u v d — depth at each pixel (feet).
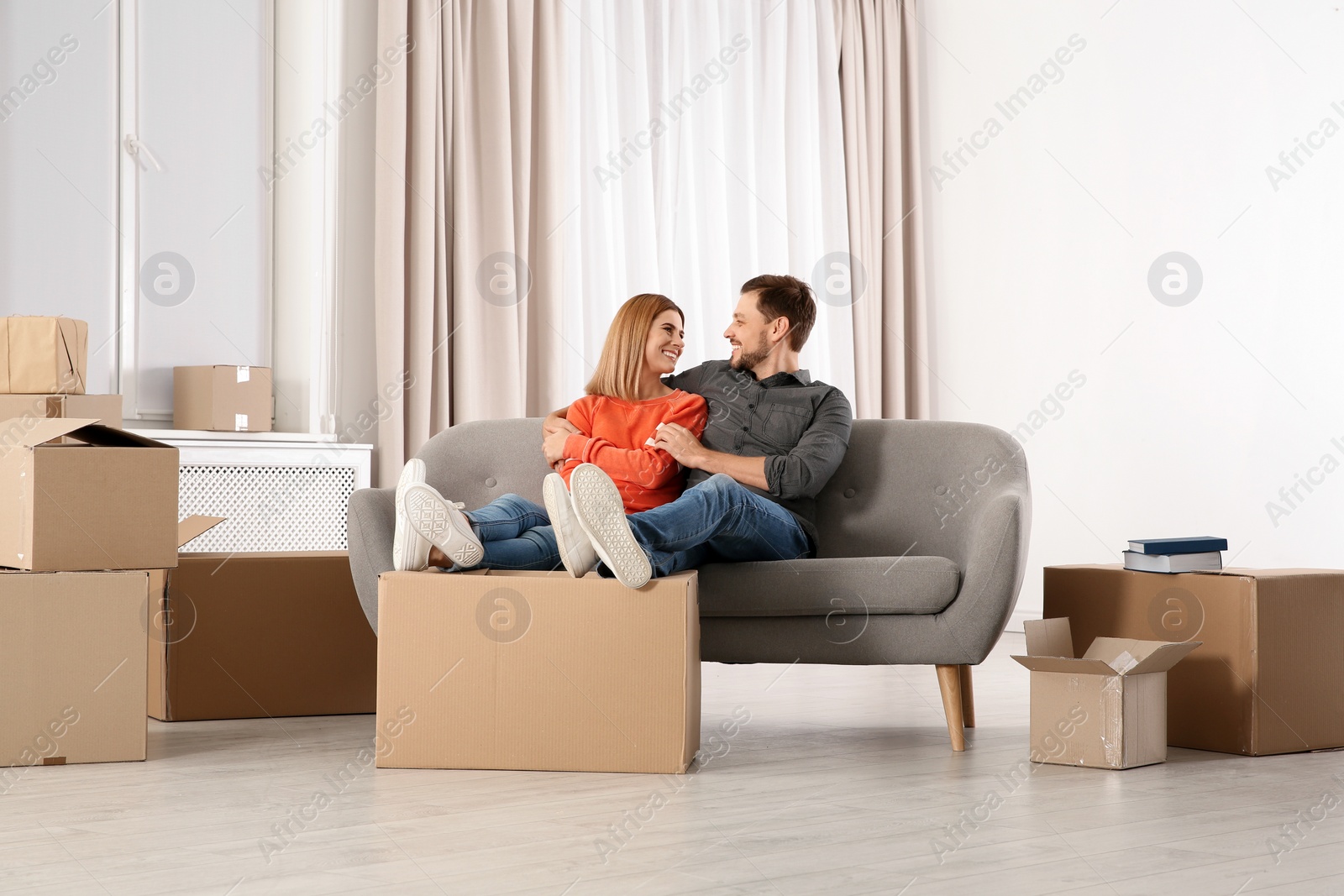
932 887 4.27
